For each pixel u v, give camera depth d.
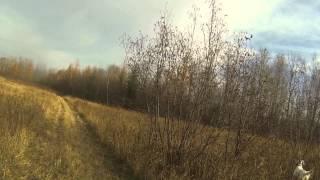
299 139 20.84
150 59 15.84
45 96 46.50
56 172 12.20
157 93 15.12
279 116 21.36
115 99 57.69
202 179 12.98
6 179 10.29
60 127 22.16
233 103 14.69
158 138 15.22
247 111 15.28
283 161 16.19
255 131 15.92
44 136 17.33
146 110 17.53
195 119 14.17
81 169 13.39
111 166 14.94
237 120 15.05
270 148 16.78
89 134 22.56
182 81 14.50
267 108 16.84
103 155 16.64
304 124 25.22
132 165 14.77
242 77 14.83
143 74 16.22
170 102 14.66
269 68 16.92
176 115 14.52
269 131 18.06
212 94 14.46
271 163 15.23
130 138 17.48
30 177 11.03
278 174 14.51
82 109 39.06
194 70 14.39
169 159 14.03
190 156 13.88
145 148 15.36
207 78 14.25
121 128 20.80
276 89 20.80
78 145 17.78
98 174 13.40
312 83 32.78
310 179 15.62
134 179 13.72
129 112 34.81
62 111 32.09
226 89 14.57
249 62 14.98
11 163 11.58
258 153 15.69
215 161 13.49
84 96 88.56
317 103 28.52
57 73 98.12
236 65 14.59
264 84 15.88
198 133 14.23
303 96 30.72
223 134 15.60
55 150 14.92
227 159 13.97
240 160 14.53
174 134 14.37
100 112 35.50
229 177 12.91
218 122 14.45
